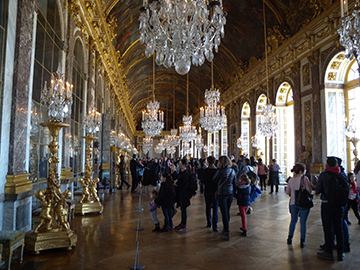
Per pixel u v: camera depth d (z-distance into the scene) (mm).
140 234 5688
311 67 13242
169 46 5789
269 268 4000
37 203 5922
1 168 4164
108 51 14281
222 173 5559
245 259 4340
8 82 4379
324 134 12266
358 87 11680
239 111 23047
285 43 15055
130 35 20438
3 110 4227
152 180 13039
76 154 8984
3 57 4258
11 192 4250
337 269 3986
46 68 6266
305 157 13391
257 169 12961
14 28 4578
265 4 15656
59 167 7176
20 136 4621
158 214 7906
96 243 5012
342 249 4344
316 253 4648
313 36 12961
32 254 4336
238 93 23219
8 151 4367
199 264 4105
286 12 15156
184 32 5484
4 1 4324
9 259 3572
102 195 9875
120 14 16219
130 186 15383
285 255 4539
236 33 19984
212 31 5625
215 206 6117
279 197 11219
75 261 4102
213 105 11781
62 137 7391
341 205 4398
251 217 7465
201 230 6117
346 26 4715
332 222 4738
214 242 5215
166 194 5914
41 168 6109
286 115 16953
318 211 8320
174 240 5316
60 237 4504
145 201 9938
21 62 4672
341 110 12305
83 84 9914
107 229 6023
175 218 7477
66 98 4508
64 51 7402
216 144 31766
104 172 12195
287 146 16828
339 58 11867
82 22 9367
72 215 7039
